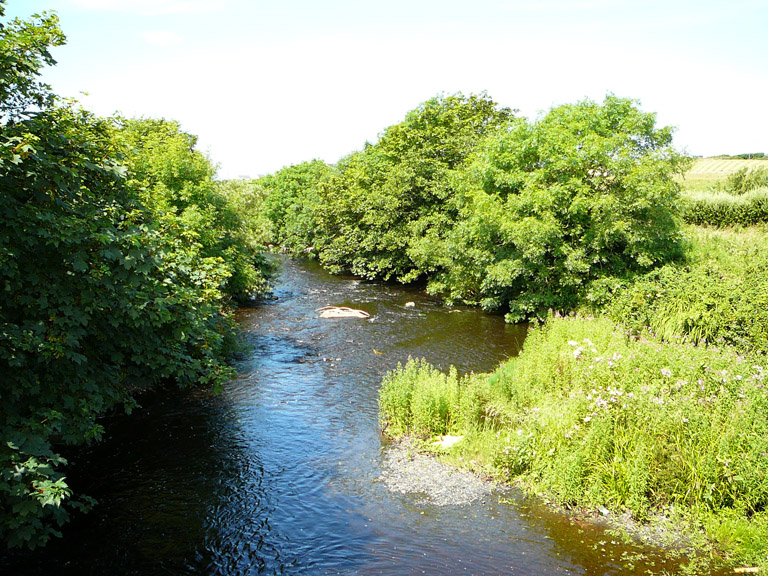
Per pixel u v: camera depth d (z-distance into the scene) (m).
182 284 11.59
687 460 8.63
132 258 8.36
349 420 12.63
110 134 10.52
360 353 18.34
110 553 7.60
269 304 27.36
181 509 8.80
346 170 44.91
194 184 23.66
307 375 15.94
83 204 8.77
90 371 9.25
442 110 35.88
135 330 10.09
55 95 8.89
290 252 54.19
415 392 12.07
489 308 25.19
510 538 7.97
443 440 11.22
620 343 13.55
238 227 26.48
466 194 25.06
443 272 30.19
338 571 7.27
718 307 15.87
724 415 9.18
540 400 11.91
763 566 6.87
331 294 30.73
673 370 11.02
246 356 17.83
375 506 8.96
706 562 7.24
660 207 20.39
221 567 7.34
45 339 7.70
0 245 7.18
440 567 7.32
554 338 15.07
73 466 10.13
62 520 7.43
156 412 12.91
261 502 9.08
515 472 9.79
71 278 8.22
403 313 25.36
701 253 21.81
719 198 33.09
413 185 32.44
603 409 9.70
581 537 7.94
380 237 34.19
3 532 6.75
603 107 22.50
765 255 20.03
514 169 23.27
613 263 21.31
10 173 7.54
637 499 8.38
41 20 8.72
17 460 6.65
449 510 8.81
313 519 8.57
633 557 7.43
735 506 7.96
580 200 20.36
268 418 12.71
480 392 13.38
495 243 23.84
